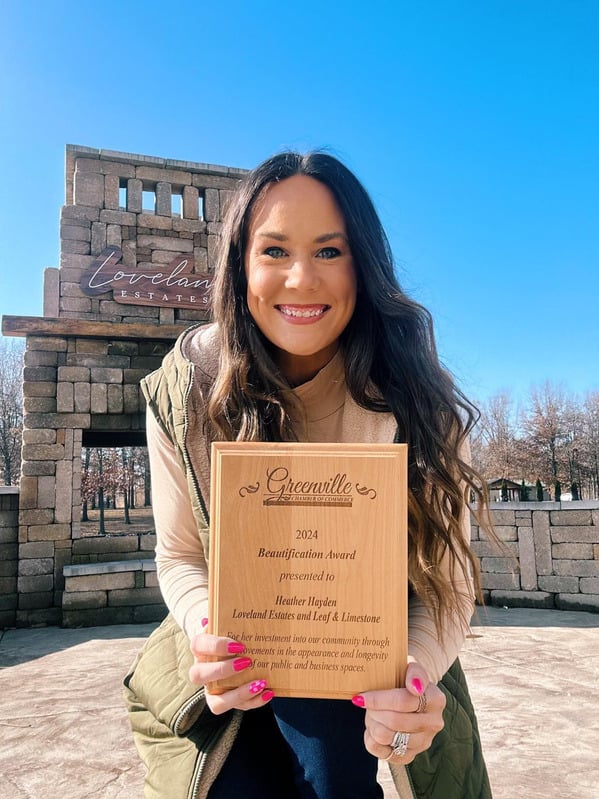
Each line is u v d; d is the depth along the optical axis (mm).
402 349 1475
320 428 1569
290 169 1381
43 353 8891
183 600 1357
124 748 3541
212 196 10062
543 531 8281
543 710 4012
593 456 38031
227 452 1181
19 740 3703
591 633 6570
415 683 1081
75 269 9234
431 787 1317
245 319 1464
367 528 1148
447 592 1352
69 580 8211
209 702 1163
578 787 2893
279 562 1160
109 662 5844
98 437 12492
